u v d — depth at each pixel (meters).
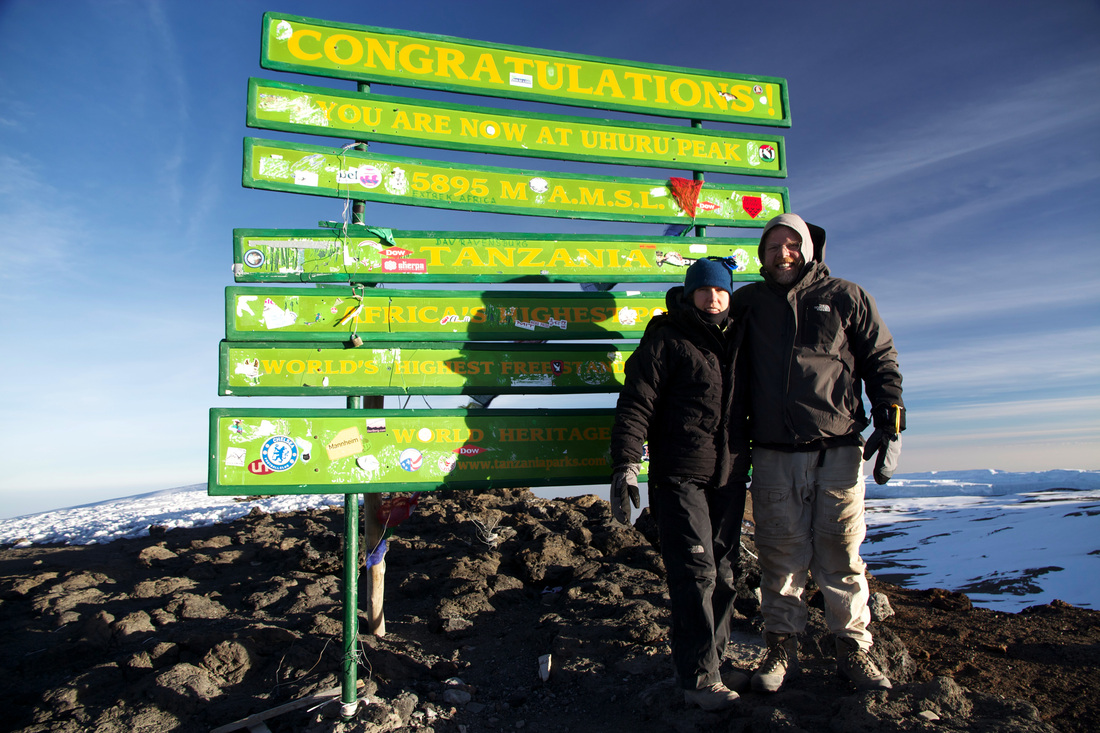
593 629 3.61
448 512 7.57
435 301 3.39
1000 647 3.16
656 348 2.68
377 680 3.14
